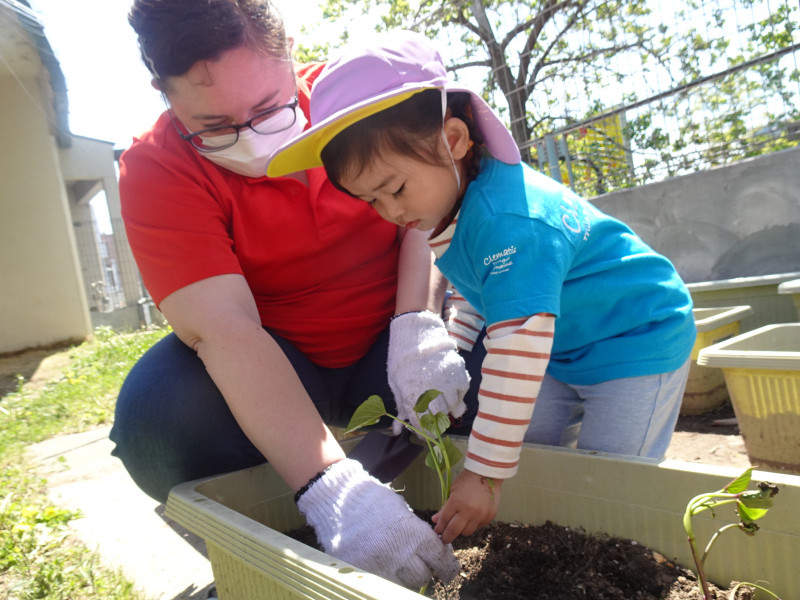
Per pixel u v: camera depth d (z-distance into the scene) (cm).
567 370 160
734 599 101
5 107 830
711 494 97
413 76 125
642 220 413
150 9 132
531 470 133
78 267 884
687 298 164
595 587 112
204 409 154
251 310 143
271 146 148
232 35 132
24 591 165
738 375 213
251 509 140
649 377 152
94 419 395
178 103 138
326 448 127
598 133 471
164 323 1083
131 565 185
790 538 100
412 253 178
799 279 317
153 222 142
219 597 120
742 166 371
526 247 124
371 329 184
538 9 488
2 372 665
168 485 163
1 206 831
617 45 445
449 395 150
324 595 84
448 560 119
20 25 516
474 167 139
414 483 160
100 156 1162
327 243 170
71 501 246
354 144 124
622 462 119
